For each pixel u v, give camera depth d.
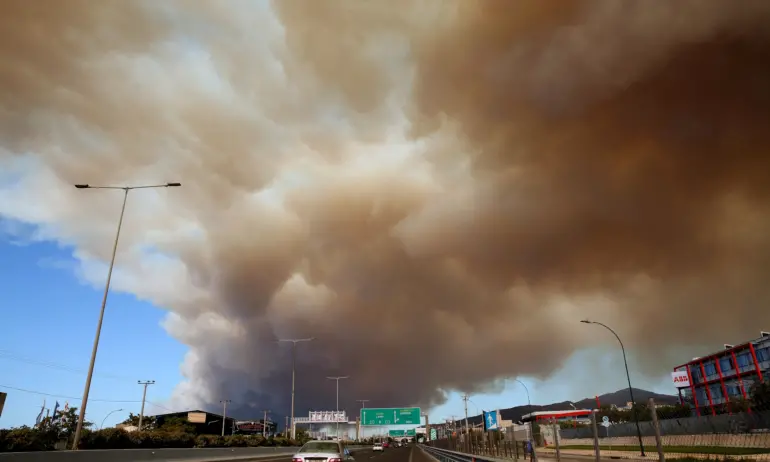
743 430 31.50
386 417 94.50
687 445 39.81
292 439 73.50
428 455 60.72
